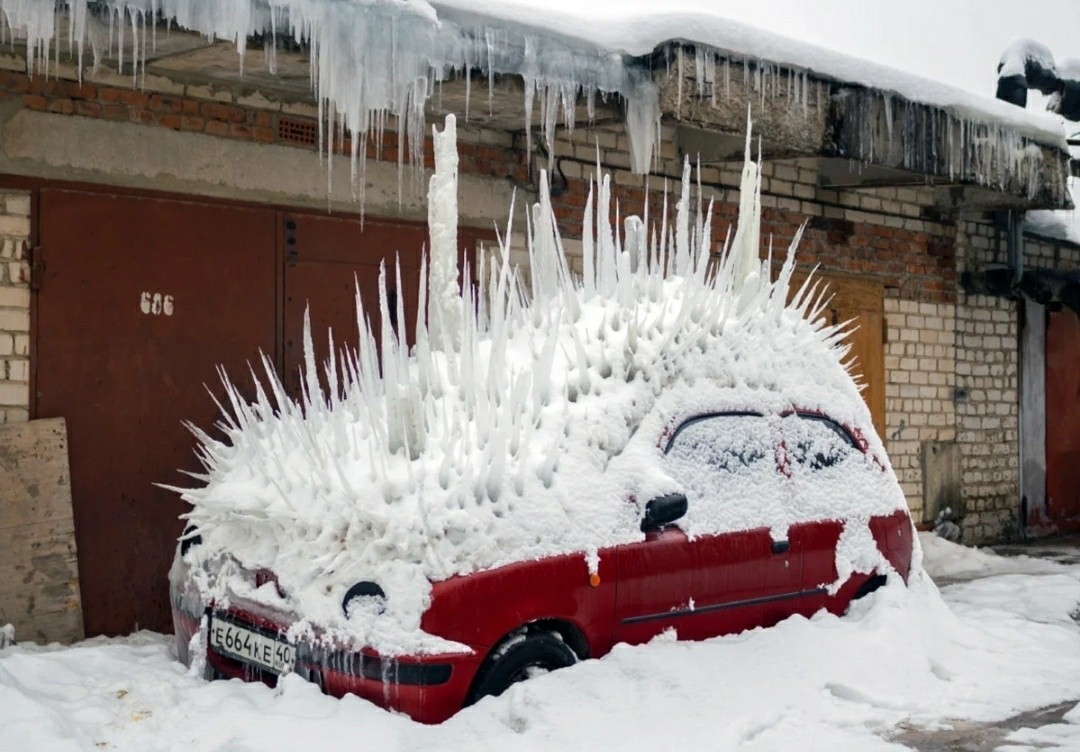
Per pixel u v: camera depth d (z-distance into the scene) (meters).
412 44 7.36
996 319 13.84
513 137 9.70
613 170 10.32
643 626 5.73
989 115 10.87
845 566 6.58
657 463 5.93
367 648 5.03
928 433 13.08
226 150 8.17
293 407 6.39
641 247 6.94
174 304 7.95
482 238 9.48
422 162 8.33
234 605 5.54
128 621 7.73
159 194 7.89
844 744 5.11
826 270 12.06
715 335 6.59
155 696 5.40
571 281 7.08
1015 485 14.02
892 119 10.01
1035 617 8.33
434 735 4.89
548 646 5.41
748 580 6.13
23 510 7.23
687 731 5.09
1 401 7.30
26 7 6.18
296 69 7.72
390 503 5.29
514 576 5.27
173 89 7.96
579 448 5.77
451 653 5.04
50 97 7.49
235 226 8.23
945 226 13.25
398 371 6.01
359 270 8.81
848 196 12.27
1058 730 5.40
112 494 7.68
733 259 7.24
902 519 6.99
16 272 7.36
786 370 6.80
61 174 7.51
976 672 6.32
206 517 5.96
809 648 5.97
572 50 8.10
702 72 8.63
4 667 5.62
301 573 5.28
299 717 4.92
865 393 12.45
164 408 7.89
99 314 7.65
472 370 5.89
